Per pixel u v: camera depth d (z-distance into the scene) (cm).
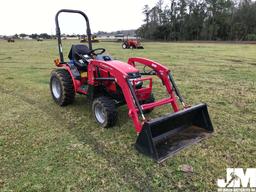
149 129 294
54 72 489
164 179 259
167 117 311
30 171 275
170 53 1698
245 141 340
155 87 661
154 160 292
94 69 399
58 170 277
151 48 2289
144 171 273
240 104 505
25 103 520
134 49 2127
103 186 250
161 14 6231
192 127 368
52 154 310
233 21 5162
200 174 268
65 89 466
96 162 291
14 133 371
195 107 350
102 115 388
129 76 352
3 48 2389
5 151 318
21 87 665
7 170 278
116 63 388
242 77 795
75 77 454
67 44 3158
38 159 299
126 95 332
